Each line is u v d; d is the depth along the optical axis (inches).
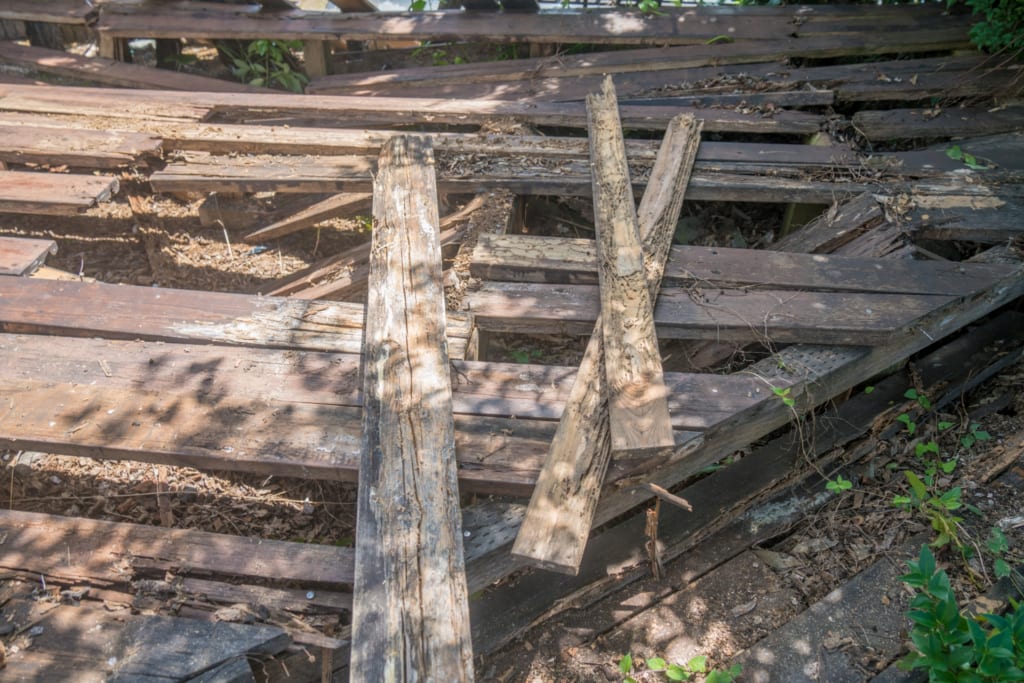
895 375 168.9
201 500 144.9
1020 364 171.8
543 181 187.3
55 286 160.9
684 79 232.7
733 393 139.9
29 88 230.1
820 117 215.0
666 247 165.9
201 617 116.0
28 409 135.6
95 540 124.1
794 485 150.6
